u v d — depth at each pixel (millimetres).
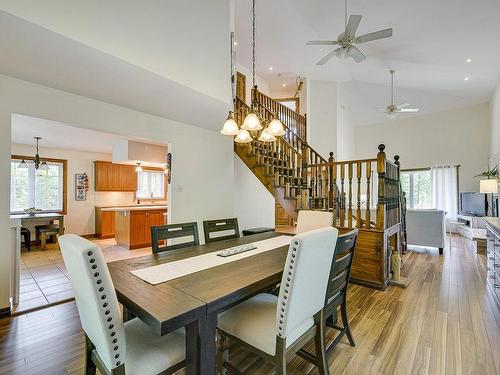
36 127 4246
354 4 3922
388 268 3434
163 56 2559
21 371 1708
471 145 7297
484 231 5504
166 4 2600
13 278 2682
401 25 4148
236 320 1498
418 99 7461
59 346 1992
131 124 3400
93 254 991
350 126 8805
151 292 1254
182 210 4023
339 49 3887
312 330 1533
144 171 7586
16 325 2301
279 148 4762
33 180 6156
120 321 1076
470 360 1836
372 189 8734
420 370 1732
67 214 6516
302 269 1256
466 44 4391
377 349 1972
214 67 3170
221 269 1615
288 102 8086
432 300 2879
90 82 2611
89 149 6574
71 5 1909
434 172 7867
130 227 5270
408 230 5227
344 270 1881
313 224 2883
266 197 6352
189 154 4145
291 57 5961
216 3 3236
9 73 2385
